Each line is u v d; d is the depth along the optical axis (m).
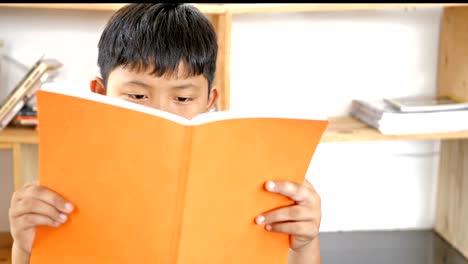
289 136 0.88
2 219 2.24
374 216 2.38
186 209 0.85
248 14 2.17
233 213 0.90
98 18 2.13
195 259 0.88
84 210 0.87
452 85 2.18
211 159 0.84
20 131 1.94
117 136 0.83
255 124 0.85
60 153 0.85
